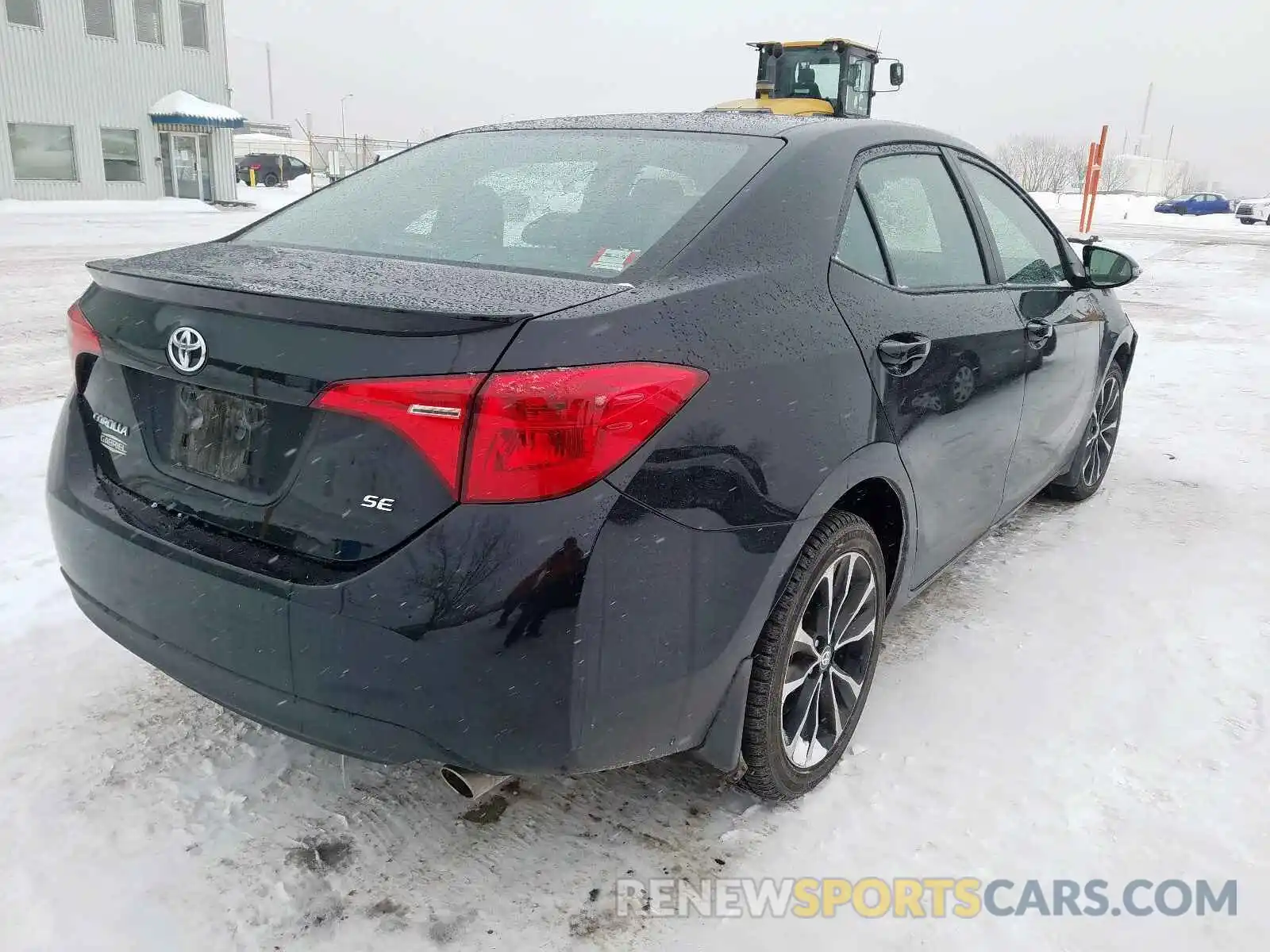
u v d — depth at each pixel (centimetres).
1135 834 234
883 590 261
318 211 272
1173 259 1961
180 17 2764
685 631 192
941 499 283
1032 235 366
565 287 195
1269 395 697
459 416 169
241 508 194
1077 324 377
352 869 216
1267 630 338
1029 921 208
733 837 230
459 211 249
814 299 227
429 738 179
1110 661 315
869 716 280
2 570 353
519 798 241
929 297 271
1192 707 289
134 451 215
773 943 200
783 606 217
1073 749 267
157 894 207
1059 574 382
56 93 2523
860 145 269
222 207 2809
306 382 180
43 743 255
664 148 260
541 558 170
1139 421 622
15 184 2489
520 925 203
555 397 169
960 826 236
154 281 201
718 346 197
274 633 185
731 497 195
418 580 172
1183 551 408
